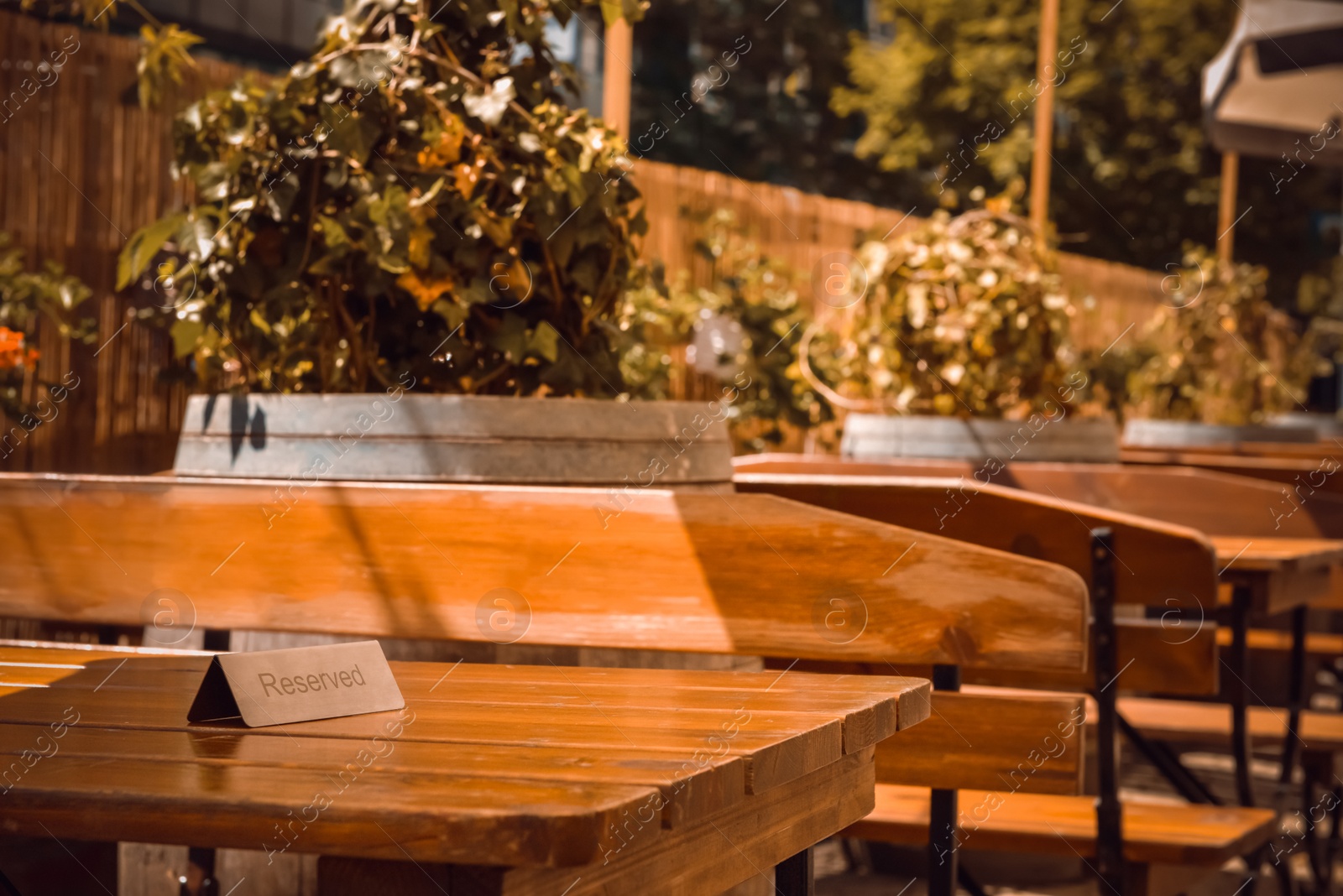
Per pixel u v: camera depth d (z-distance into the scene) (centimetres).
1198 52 1998
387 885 96
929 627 189
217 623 207
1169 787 495
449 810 92
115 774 104
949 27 2077
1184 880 266
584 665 200
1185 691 262
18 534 217
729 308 558
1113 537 248
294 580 204
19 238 367
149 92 262
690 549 196
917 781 213
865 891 364
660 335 540
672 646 195
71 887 203
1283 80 692
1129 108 2012
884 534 191
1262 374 814
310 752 112
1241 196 1989
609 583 198
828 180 2036
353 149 215
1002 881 359
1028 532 252
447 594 200
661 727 123
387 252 213
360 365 225
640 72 1839
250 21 688
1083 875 361
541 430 204
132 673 152
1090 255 1975
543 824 91
